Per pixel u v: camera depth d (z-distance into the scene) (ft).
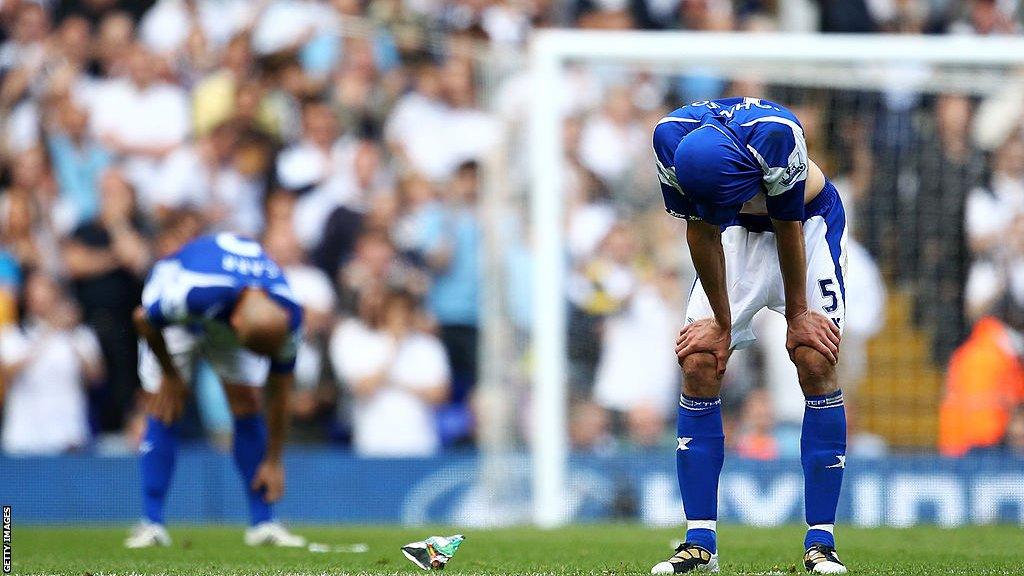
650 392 139.03
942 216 139.33
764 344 137.39
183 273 77.05
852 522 123.34
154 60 154.61
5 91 153.58
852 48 120.67
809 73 136.05
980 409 136.15
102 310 142.41
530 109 138.82
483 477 129.59
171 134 152.15
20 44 155.84
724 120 53.31
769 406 136.87
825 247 58.13
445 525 118.42
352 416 140.15
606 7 167.84
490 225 138.72
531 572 58.39
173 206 147.95
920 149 139.74
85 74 154.71
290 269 144.05
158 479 83.56
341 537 92.32
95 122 152.15
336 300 143.64
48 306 140.56
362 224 146.41
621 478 124.47
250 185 150.51
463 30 161.58
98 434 140.77
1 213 145.79
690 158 51.72
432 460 129.39
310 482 128.57
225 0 159.02
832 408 57.93
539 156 121.49
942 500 124.57
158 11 158.30
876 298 137.69
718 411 57.72
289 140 152.35
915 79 137.59
